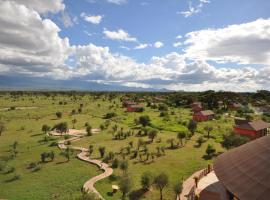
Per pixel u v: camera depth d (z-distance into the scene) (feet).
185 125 284.00
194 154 177.47
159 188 116.98
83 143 211.41
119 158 168.66
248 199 55.77
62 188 121.39
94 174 139.95
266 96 572.51
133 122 305.94
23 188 122.72
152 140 218.18
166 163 157.79
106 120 317.83
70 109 415.23
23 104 479.82
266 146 70.79
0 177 138.62
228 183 65.36
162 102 532.73
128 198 110.73
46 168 151.74
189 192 112.88
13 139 223.71
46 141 217.15
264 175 60.18
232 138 173.78
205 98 471.62
